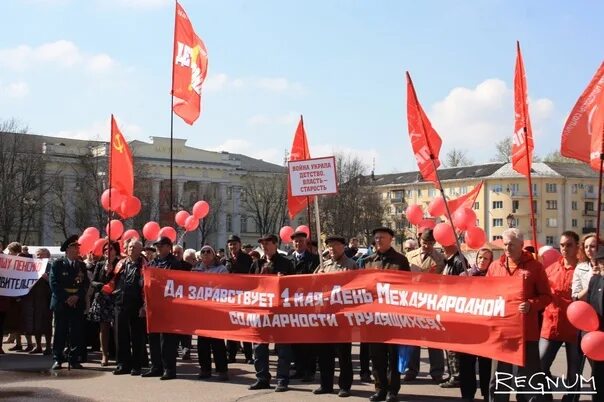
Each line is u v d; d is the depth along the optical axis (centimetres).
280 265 1100
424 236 1172
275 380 1122
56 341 1235
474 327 873
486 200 9425
